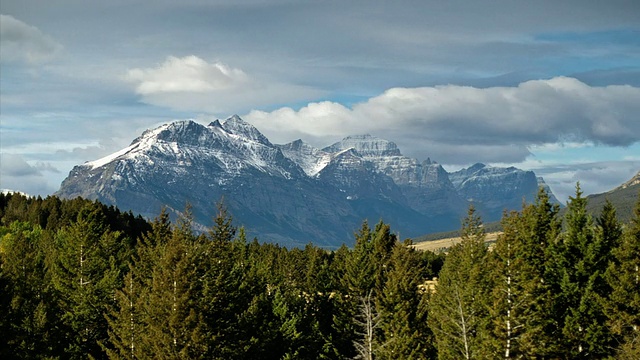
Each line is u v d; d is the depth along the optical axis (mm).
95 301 73188
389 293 69312
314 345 80688
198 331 53438
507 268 62406
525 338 59594
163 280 55938
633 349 59781
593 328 64188
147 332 56750
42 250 113125
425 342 70562
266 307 78500
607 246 69125
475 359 60375
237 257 97188
